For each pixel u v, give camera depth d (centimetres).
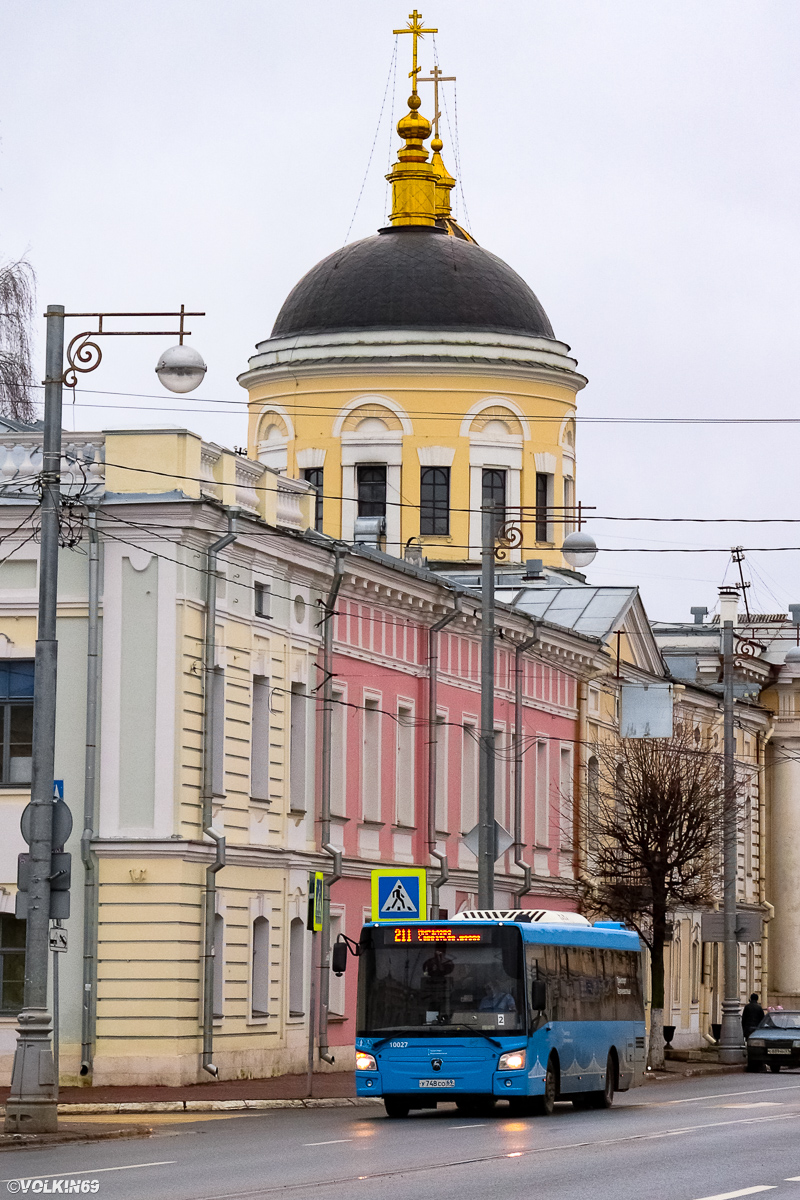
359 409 11912
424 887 7075
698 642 15375
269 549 7900
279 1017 7994
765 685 15512
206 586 7425
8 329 9094
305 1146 4856
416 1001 6259
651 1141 5125
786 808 15375
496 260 12381
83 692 7331
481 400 11881
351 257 12238
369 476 11906
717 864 11338
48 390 5291
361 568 8725
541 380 12012
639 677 12425
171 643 7238
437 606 9531
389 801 9194
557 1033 6512
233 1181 3934
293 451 12025
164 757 7206
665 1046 12075
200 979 7288
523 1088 6175
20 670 7450
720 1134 5388
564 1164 4425
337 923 8631
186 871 7206
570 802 11381
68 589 7369
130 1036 7106
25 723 7438
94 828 7225
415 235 12338
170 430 7300
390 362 11838
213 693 7425
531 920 6544
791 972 15162
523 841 10631
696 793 10581
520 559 11956
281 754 8100
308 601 8388
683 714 13225
